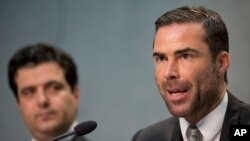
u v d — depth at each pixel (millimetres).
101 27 8930
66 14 9133
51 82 5762
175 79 3691
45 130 5699
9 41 9281
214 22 3807
